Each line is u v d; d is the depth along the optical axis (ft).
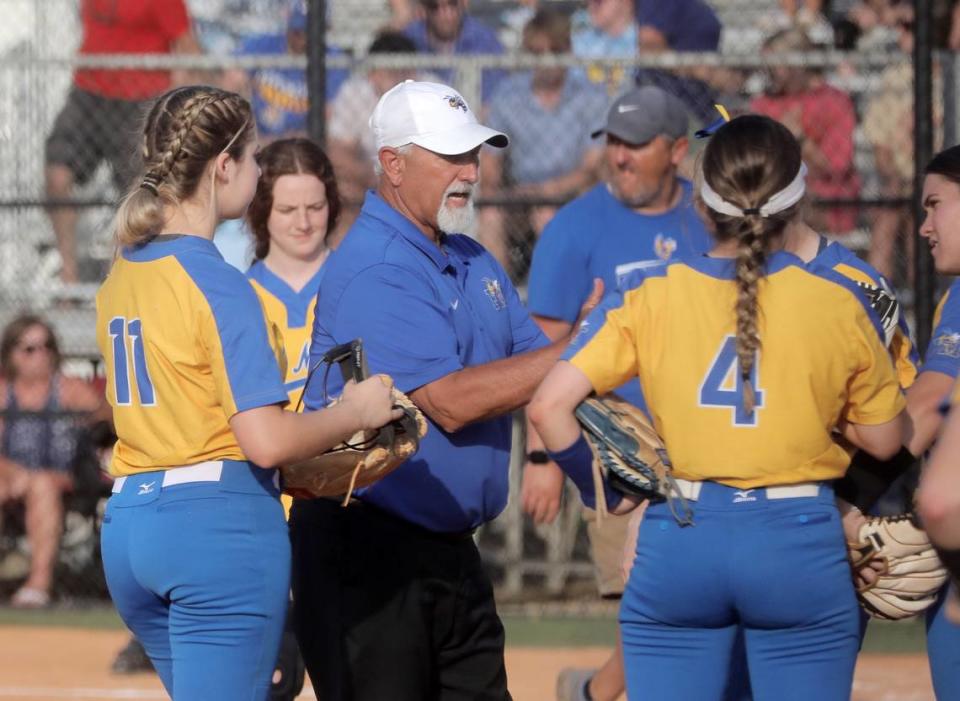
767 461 40.55
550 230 69.26
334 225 63.16
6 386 100.32
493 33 109.60
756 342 40.45
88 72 105.19
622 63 99.19
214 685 41.75
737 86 100.07
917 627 93.61
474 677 49.24
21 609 99.71
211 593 41.55
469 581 48.80
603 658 85.71
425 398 47.01
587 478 43.55
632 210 68.64
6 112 106.32
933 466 27.35
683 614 41.70
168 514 41.68
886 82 99.45
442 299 48.52
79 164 105.70
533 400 42.75
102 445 94.94
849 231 97.81
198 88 44.45
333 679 47.88
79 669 83.46
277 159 61.36
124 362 42.86
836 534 41.24
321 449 42.09
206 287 41.75
